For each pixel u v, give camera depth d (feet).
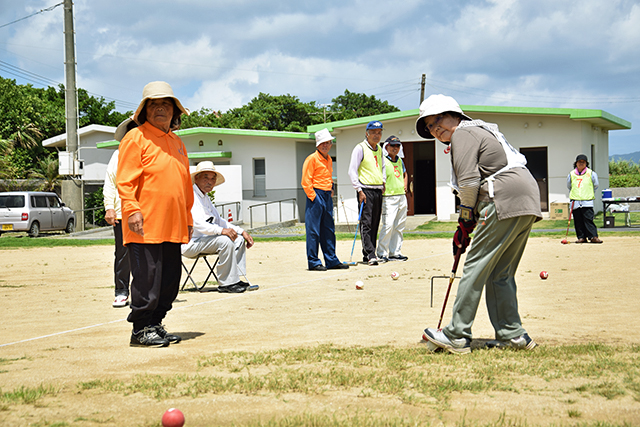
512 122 70.23
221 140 91.25
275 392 9.59
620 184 115.65
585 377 10.25
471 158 12.60
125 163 14.07
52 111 136.36
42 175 108.47
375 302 20.03
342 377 10.25
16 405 8.97
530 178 12.69
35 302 21.93
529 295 20.70
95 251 48.98
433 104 13.46
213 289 24.64
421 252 39.37
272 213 87.76
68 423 8.15
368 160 32.65
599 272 26.48
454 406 8.88
